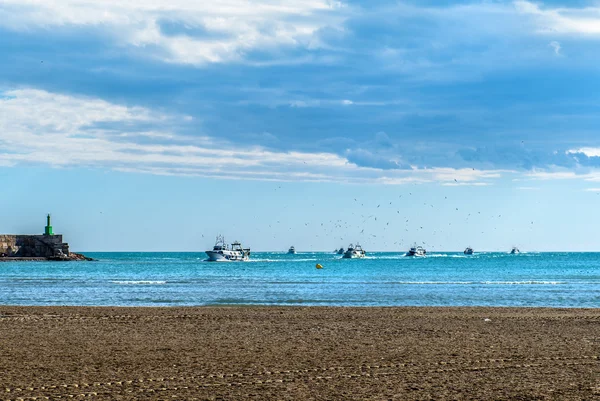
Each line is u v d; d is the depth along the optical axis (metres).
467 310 44.12
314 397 17.48
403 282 91.12
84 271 139.00
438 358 23.47
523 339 28.67
